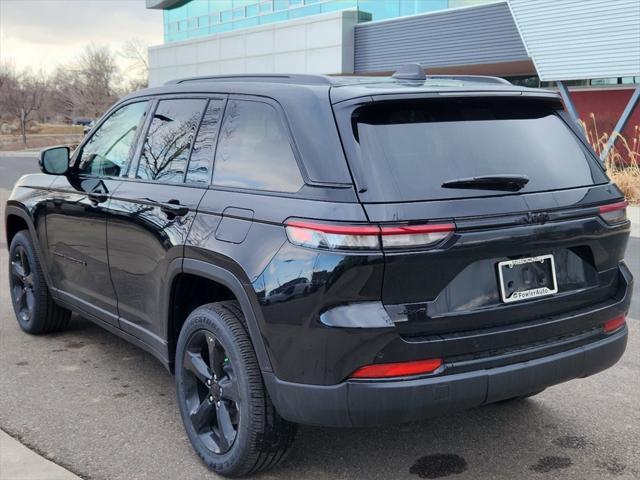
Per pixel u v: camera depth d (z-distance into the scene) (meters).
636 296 7.06
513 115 3.39
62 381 4.55
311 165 2.97
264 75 3.73
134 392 4.37
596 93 20.84
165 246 3.62
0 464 3.36
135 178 4.13
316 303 2.79
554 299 3.16
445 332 2.89
